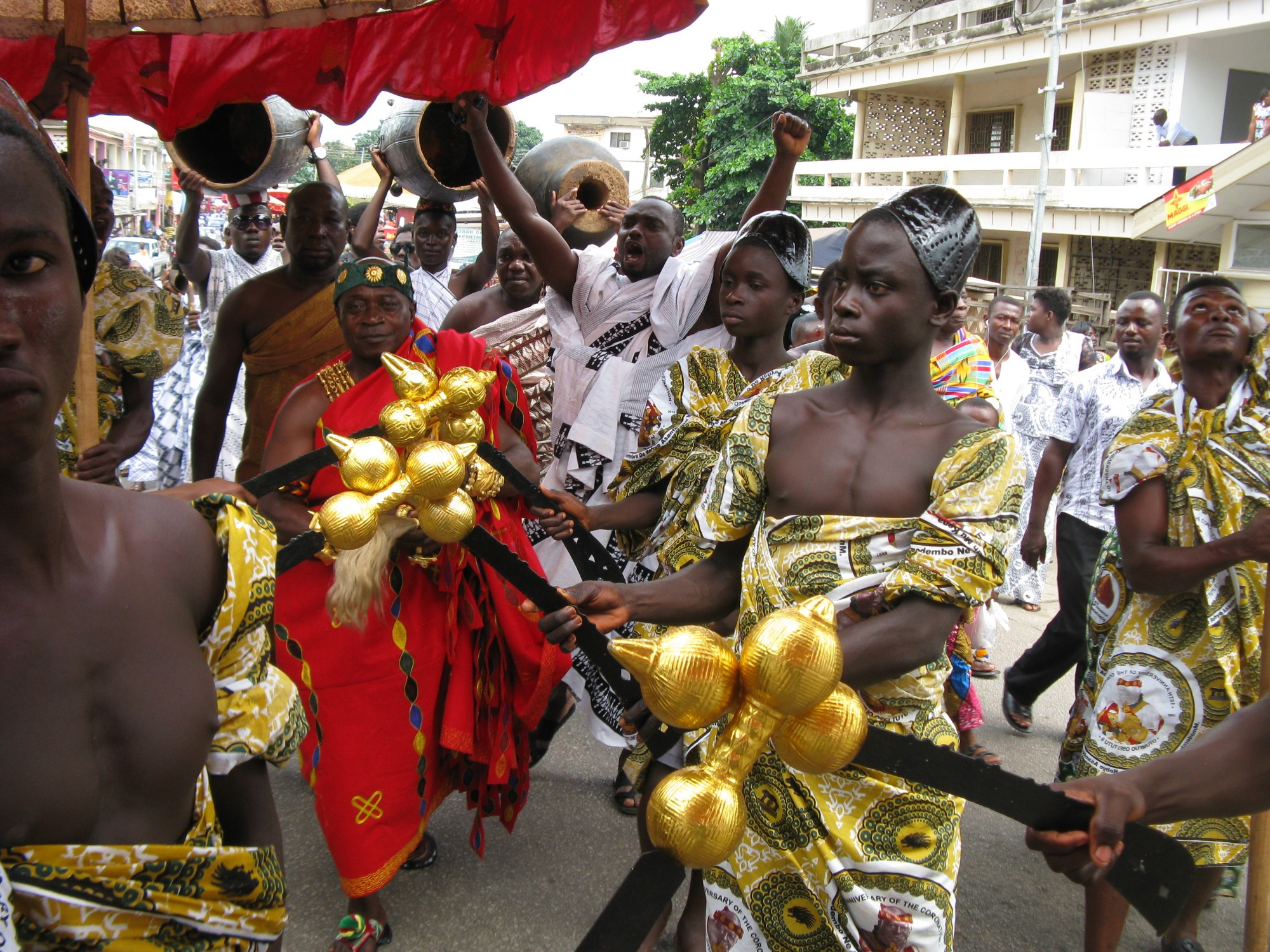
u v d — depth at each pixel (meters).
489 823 3.55
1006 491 1.67
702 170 25.25
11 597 0.96
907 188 1.73
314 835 3.44
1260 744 1.42
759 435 1.87
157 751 1.05
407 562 2.73
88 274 1.05
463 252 18.78
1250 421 2.63
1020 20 18.53
